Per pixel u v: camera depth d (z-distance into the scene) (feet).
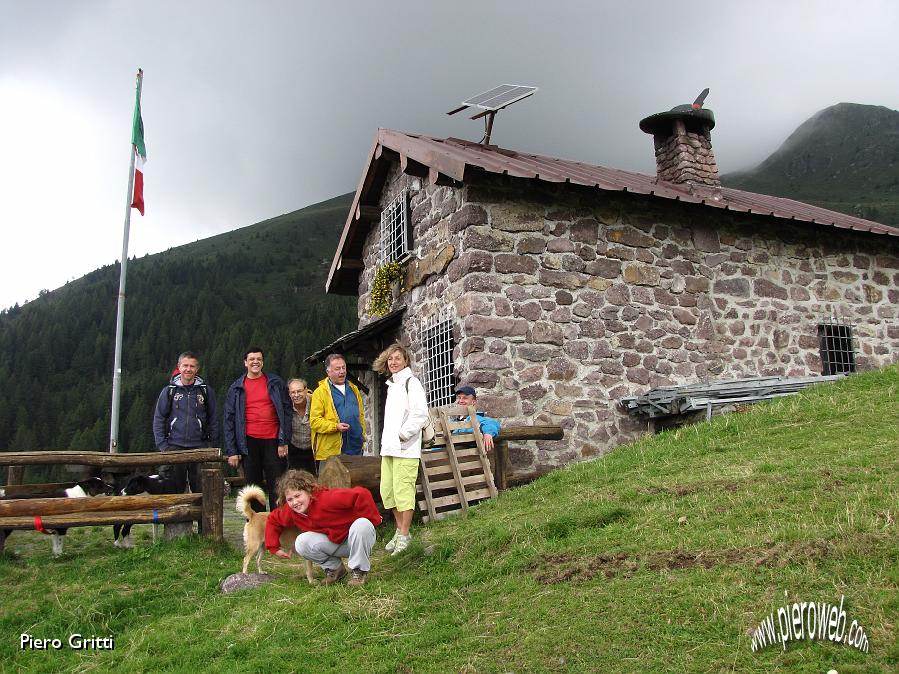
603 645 11.61
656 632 11.65
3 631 15.26
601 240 32.73
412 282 36.01
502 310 30.04
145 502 20.22
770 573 12.51
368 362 42.57
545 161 39.29
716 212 34.78
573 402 30.66
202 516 20.72
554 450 29.89
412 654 12.46
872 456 17.92
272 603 15.38
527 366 30.04
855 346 38.52
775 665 10.33
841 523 13.75
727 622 11.47
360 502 16.12
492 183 30.83
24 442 178.81
